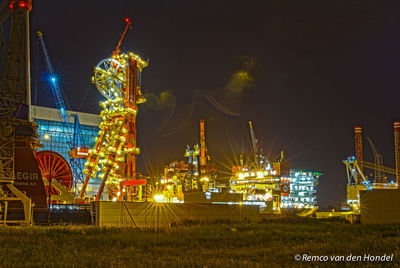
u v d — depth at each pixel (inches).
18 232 1628.9
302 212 3873.0
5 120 2393.0
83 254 1040.8
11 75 2608.3
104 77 4047.7
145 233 1705.2
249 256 1010.7
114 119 3934.5
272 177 4431.6
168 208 2337.6
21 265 869.2
